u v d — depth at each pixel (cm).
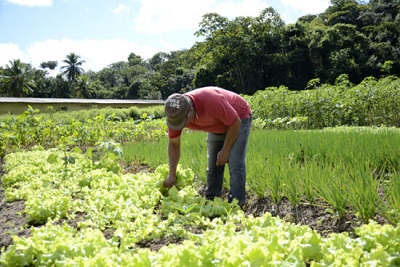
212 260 253
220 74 5134
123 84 10338
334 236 273
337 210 380
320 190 415
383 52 4634
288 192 434
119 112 3438
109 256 277
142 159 786
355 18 6041
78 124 1178
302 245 265
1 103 4231
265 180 466
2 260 286
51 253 288
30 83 7419
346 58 4394
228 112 411
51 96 8888
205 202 461
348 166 520
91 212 411
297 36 4972
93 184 536
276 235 269
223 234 322
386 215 348
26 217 429
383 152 602
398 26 5338
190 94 414
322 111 1644
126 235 336
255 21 5056
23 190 525
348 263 229
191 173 534
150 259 259
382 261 237
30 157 823
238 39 5025
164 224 366
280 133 988
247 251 245
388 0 6400
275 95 1830
